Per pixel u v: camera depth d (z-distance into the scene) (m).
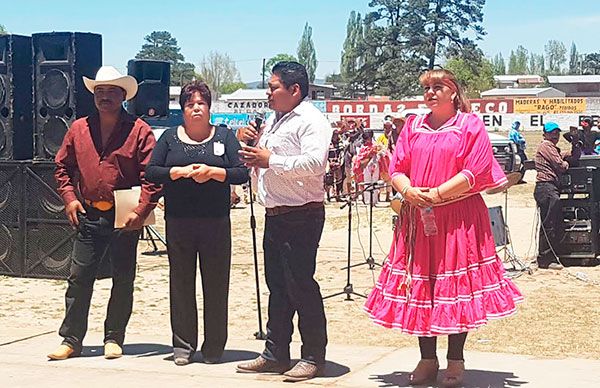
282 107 6.60
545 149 13.45
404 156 6.27
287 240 6.64
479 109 51.34
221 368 7.23
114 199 7.44
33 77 12.52
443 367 7.10
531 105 50.88
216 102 55.22
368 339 8.78
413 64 74.94
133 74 13.77
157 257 14.99
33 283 12.31
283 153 6.55
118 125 7.48
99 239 7.57
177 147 7.04
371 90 78.44
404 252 6.21
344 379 6.78
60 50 12.34
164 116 14.02
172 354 7.77
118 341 7.74
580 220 13.61
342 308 10.46
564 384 6.54
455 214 6.09
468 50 74.69
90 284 7.67
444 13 75.06
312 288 6.71
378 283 6.37
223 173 6.95
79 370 7.25
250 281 12.70
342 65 91.50
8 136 12.77
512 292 6.21
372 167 21.03
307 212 6.59
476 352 7.84
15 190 12.65
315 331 6.76
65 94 12.28
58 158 7.66
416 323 6.12
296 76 6.56
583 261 13.56
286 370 6.98
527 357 7.58
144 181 7.33
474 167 5.99
